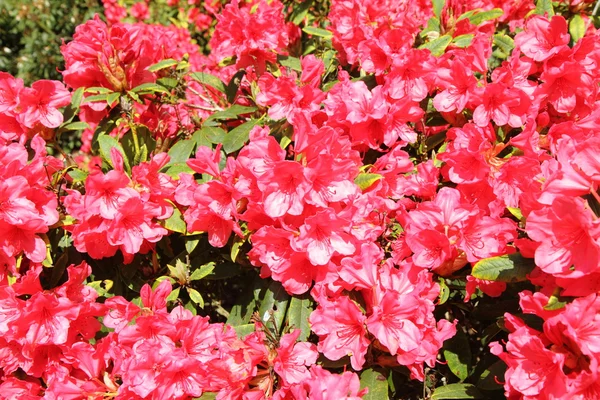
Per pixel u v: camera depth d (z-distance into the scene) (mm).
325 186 727
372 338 721
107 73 878
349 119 797
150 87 898
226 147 877
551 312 666
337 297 735
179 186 792
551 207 638
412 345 693
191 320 736
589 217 613
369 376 742
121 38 885
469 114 867
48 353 789
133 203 763
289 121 821
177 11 2115
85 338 794
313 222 713
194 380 725
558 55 825
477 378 807
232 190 749
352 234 733
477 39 882
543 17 831
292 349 716
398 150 810
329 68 977
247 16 932
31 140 868
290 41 1102
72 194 777
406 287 732
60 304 757
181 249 879
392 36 862
